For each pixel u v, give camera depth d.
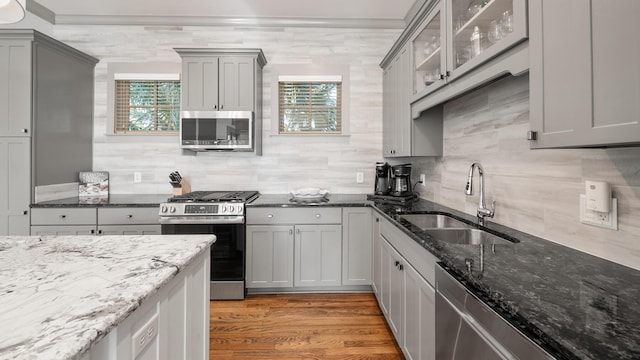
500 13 1.36
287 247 2.67
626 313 0.69
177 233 2.58
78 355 0.52
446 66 1.71
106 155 3.22
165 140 3.24
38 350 0.51
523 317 0.68
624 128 0.70
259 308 2.47
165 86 3.26
